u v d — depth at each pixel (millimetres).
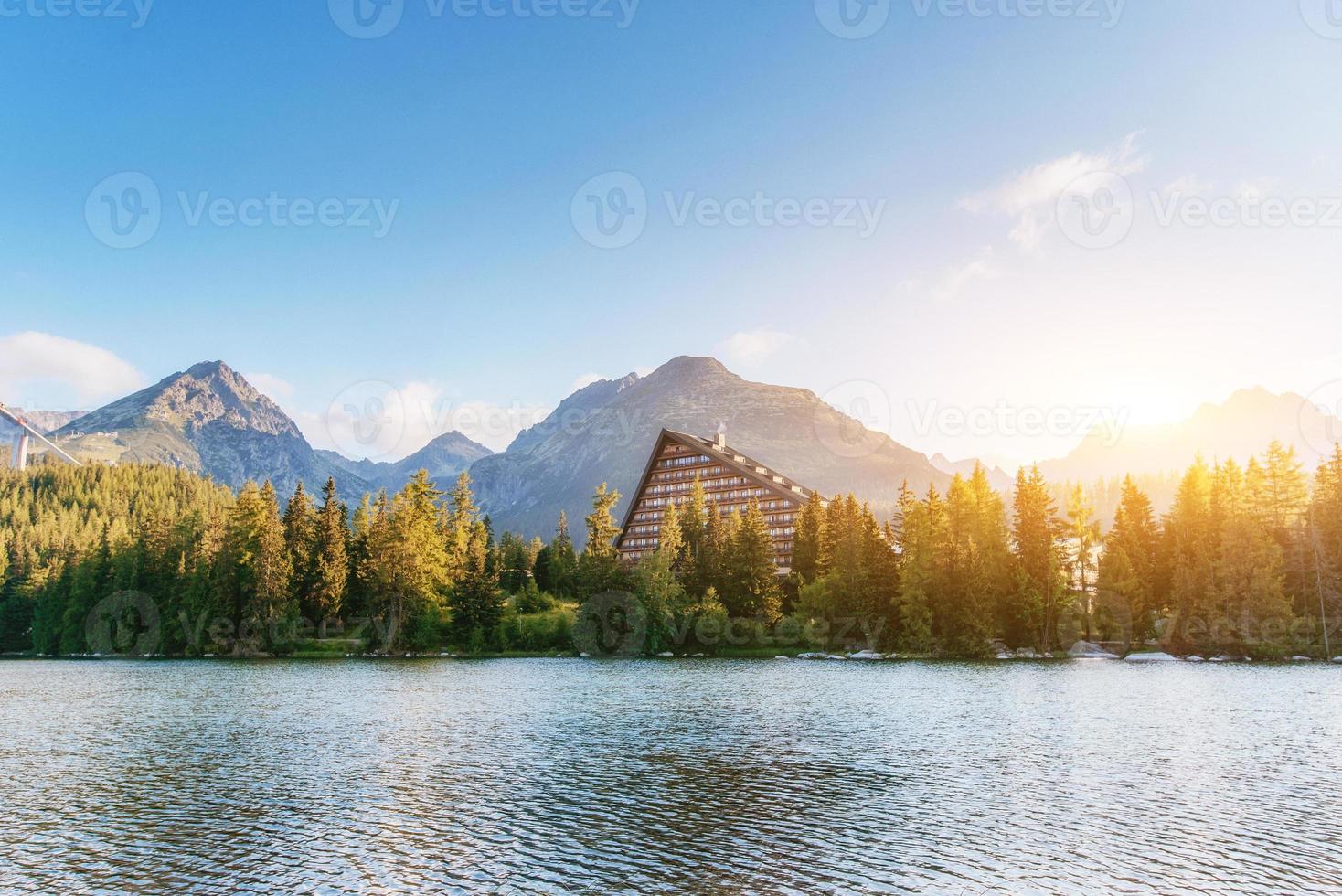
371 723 54906
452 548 140750
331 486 132750
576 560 160125
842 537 126125
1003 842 28250
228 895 23703
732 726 53188
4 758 43156
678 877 25078
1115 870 25469
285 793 35219
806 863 26188
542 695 71562
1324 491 117812
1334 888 23984
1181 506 125375
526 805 33031
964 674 90562
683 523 149750
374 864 26172
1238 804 33156
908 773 38844
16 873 25406
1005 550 116938
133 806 32969
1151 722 54344
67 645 139375
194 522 143750
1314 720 55344
